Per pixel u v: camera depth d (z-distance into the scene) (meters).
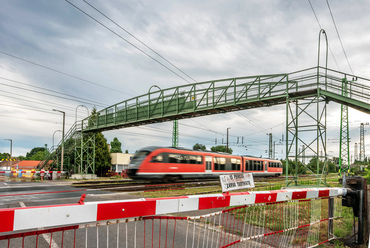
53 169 39.34
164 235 5.89
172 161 22.31
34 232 1.97
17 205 10.49
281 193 4.14
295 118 20.59
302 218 6.88
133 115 30.14
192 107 25.78
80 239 5.49
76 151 41.19
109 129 34.16
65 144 38.66
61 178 34.59
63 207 2.08
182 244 5.21
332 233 5.80
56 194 14.79
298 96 20.72
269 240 5.50
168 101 27.56
